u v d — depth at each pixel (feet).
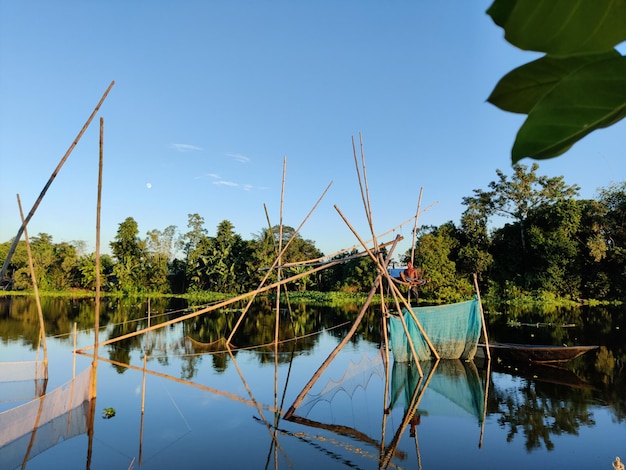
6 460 21.44
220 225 153.28
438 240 115.03
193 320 83.30
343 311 100.01
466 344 42.80
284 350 51.90
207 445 23.99
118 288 164.14
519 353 42.24
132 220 163.32
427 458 22.43
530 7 1.30
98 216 27.84
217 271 148.56
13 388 34.78
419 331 42.88
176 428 26.55
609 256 108.99
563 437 24.58
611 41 1.38
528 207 117.50
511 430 25.90
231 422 27.73
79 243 216.13
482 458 22.26
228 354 49.62
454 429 26.43
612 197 112.57
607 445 23.34
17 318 81.10
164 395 33.42
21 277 169.27
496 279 117.91
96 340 29.78
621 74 1.42
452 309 43.47
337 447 23.94
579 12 1.31
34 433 24.67
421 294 115.03
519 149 1.53
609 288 108.78
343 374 40.06
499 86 1.85
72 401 28.25
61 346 52.49
